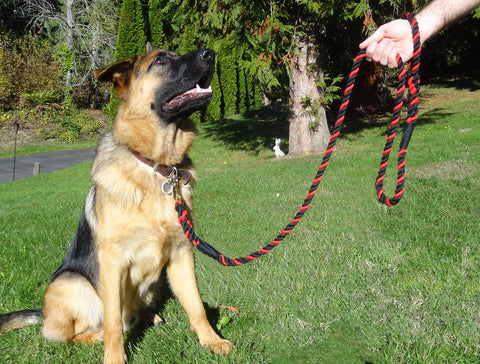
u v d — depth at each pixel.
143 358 3.00
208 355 2.92
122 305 2.99
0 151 23.02
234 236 5.79
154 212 2.94
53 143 25.31
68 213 8.46
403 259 4.40
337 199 7.30
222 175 11.29
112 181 2.93
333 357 2.86
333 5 11.45
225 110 28.14
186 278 3.18
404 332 3.03
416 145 12.15
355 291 3.72
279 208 7.09
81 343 3.23
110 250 2.90
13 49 29.02
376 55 2.29
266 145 16.67
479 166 9.02
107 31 29.55
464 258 4.27
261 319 3.46
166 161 3.17
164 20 29.19
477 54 29.67
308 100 13.73
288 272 4.31
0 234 6.70
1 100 27.95
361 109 19.25
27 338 3.32
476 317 3.15
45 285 4.36
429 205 6.49
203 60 3.12
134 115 3.12
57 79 29.36
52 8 30.73
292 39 12.70
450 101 20.03
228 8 12.23
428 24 2.21
